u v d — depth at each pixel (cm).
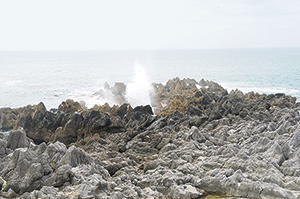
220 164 1653
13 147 1795
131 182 1575
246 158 1647
